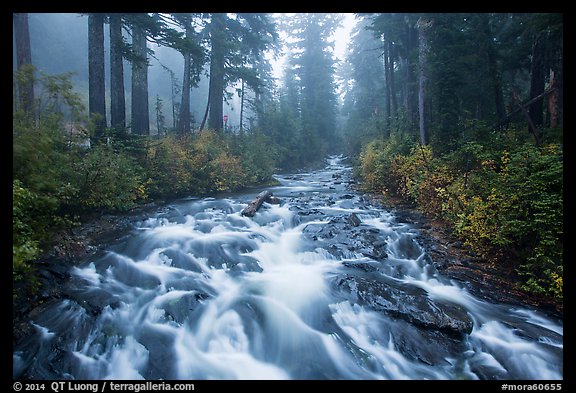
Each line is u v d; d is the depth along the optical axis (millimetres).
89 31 10906
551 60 12219
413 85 19031
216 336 5043
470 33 14500
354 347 4887
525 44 13664
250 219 9844
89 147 9219
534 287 6039
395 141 15188
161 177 11516
